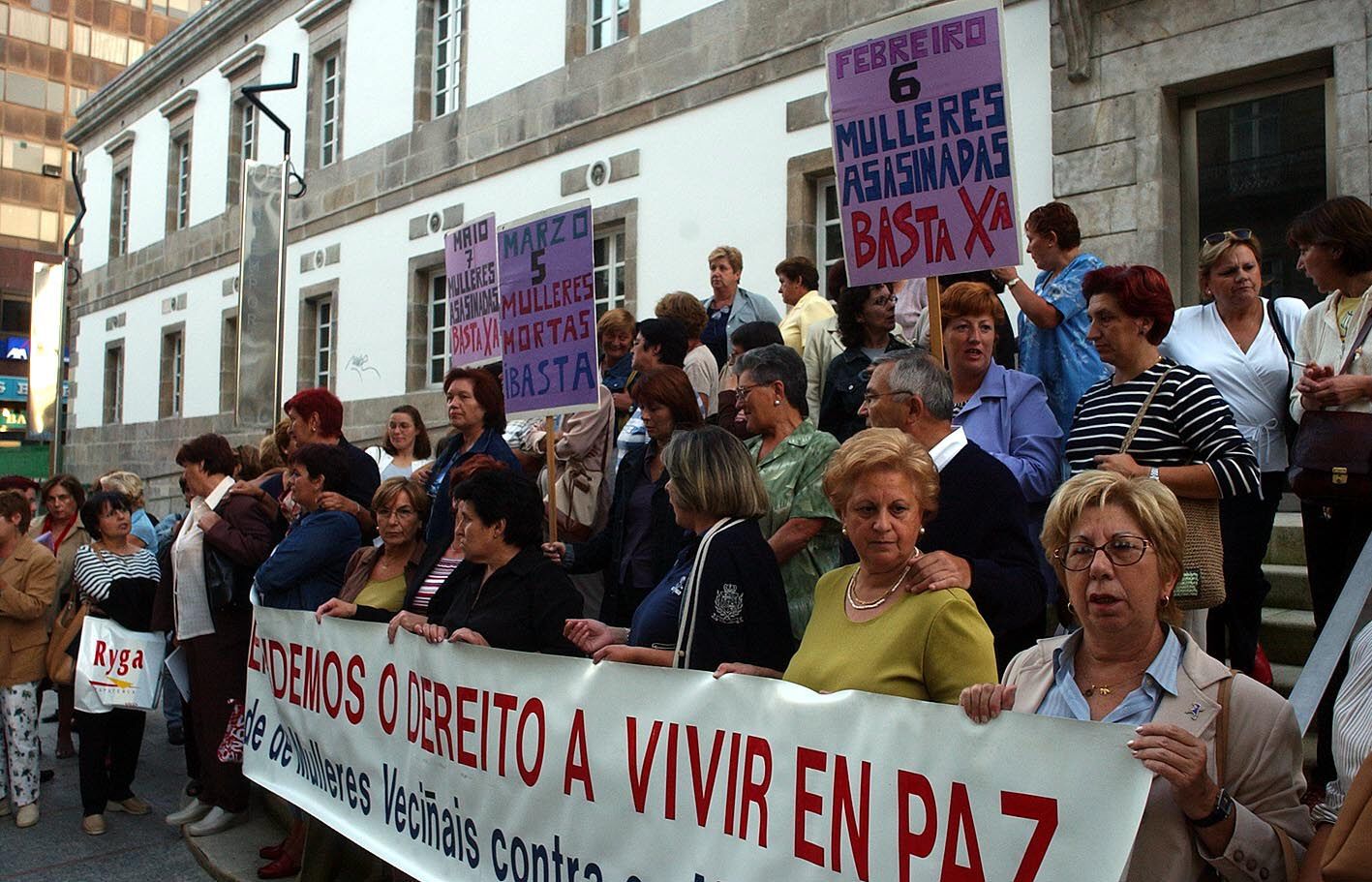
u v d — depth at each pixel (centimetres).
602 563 456
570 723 318
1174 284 716
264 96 1738
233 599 539
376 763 407
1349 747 205
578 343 456
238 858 509
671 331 515
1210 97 716
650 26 1073
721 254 704
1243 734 205
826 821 245
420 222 1383
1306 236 385
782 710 257
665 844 284
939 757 224
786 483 364
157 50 2041
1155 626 221
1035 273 760
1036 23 772
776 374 378
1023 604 284
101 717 569
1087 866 200
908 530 259
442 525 477
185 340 1942
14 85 4431
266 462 675
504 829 340
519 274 486
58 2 4547
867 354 486
